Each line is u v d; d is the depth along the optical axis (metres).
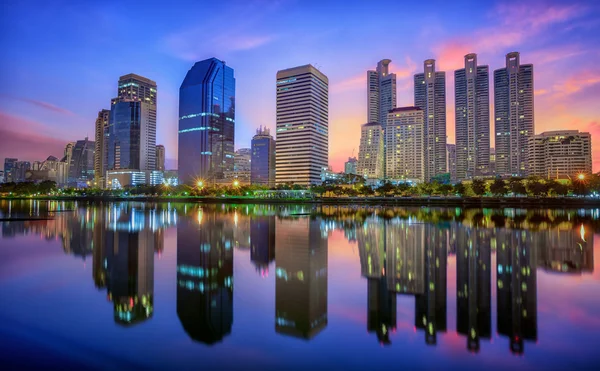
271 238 51.88
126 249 41.59
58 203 196.62
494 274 29.23
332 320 18.70
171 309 20.38
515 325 18.03
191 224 73.88
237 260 35.06
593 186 171.25
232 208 149.00
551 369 13.67
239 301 21.89
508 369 13.63
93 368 13.55
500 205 160.88
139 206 166.88
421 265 32.78
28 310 20.06
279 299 22.31
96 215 100.31
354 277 28.17
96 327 17.59
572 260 35.22
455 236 53.78
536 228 64.94
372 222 78.94
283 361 14.20
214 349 15.22
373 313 19.77
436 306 21.00
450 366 13.89
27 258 35.72
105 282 26.28
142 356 14.59
